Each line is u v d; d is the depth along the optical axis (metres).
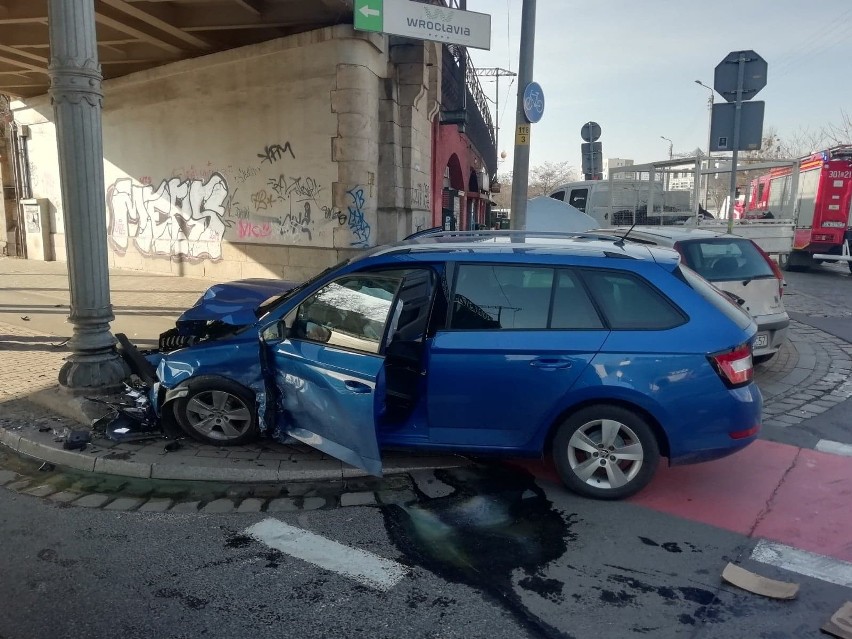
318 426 4.61
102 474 4.77
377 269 4.57
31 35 12.32
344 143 11.76
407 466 4.82
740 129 8.95
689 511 4.24
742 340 4.16
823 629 3.03
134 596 3.29
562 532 3.96
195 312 5.52
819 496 4.46
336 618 3.12
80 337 5.77
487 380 4.26
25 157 18.56
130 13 10.74
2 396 6.18
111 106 15.17
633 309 4.23
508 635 3.00
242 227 13.42
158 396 5.17
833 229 17.89
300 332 4.79
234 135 13.15
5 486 4.59
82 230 5.61
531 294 4.34
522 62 8.52
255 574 3.50
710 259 7.31
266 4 11.17
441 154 16.05
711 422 4.09
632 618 3.14
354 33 11.29
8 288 13.19
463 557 3.68
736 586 3.39
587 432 4.30
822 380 7.36
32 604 3.22
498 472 4.80
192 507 4.29
